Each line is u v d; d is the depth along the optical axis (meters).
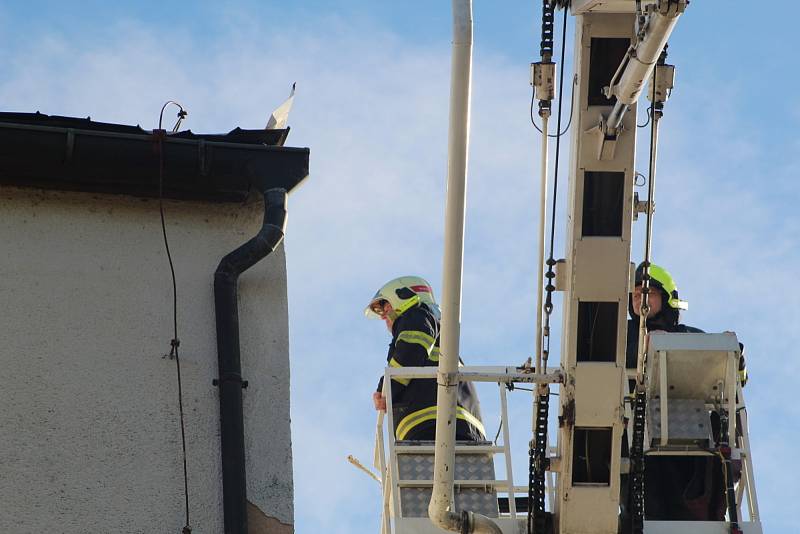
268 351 16.45
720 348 17.64
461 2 15.20
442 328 16.20
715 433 18.08
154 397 15.88
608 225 16.59
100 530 15.13
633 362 19.27
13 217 16.59
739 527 17.33
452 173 15.41
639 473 17.11
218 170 16.95
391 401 19.28
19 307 16.09
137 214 16.95
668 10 13.93
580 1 16.25
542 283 16.91
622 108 15.66
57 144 16.44
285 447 15.96
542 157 16.92
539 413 17.05
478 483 18.61
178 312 16.42
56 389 15.73
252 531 15.50
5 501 15.07
